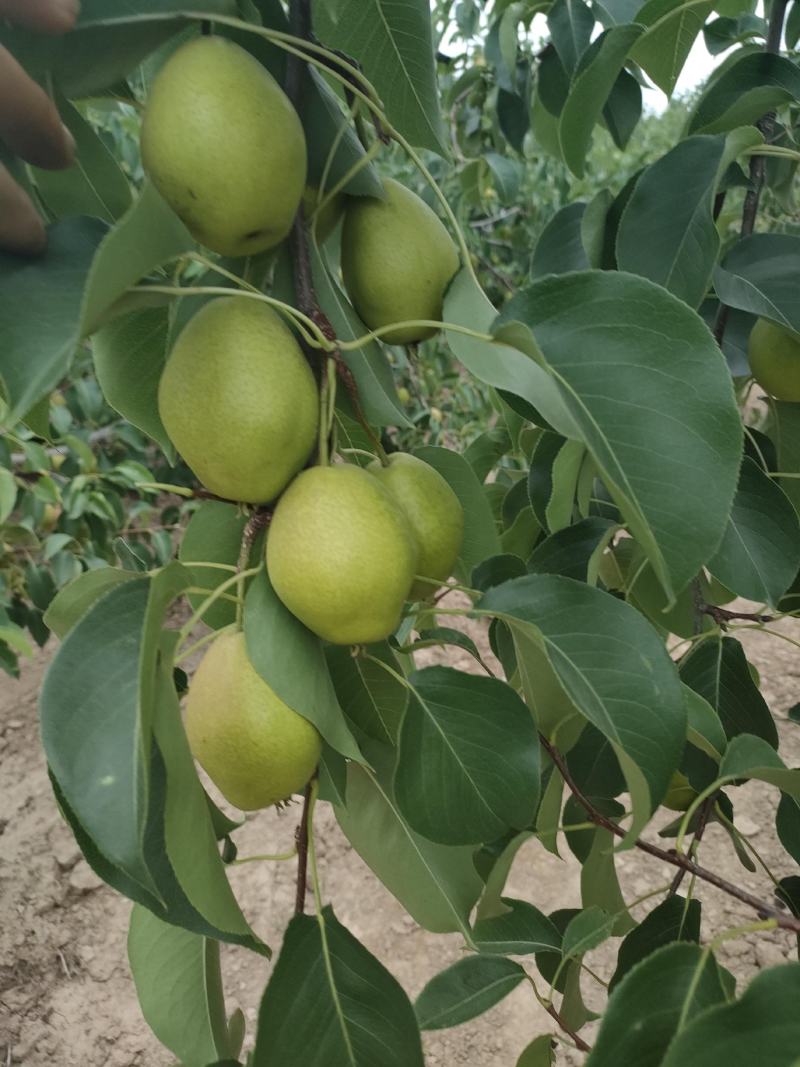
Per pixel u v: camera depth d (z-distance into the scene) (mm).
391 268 1108
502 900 1314
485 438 2348
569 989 1581
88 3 854
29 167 1042
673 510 846
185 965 1240
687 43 1568
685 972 865
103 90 1048
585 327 914
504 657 1612
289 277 1111
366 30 1277
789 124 1927
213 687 982
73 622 1199
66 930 3256
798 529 1361
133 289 837
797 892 1476
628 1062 832
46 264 829
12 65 803
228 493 987
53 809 3715
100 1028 2936
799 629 4648
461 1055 2734
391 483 1151
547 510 1442
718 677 1497
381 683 1213
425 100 1347
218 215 885
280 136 883
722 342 1633
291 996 1021
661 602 1731
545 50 2295
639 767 940
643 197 1238
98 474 4098
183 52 878
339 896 3342
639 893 3219
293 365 963
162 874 961
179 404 948
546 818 1377
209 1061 1220
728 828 1493
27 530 3918
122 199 1099
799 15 1872
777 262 1320
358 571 921
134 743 817
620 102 2061
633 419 869
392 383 1240
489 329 998
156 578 874
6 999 3035
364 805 1294
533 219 6590
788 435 1758
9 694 4539
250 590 981
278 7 1056
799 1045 723
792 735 3846
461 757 1092
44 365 772
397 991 1056
